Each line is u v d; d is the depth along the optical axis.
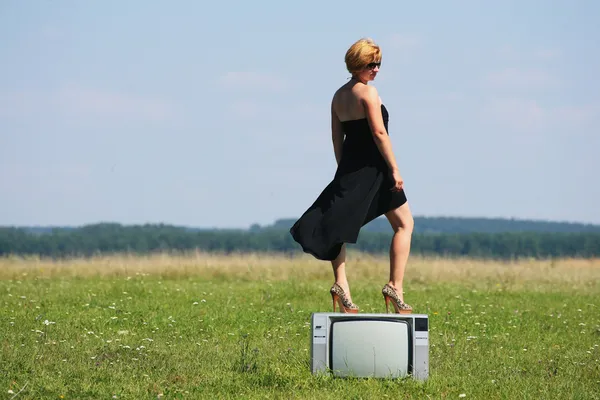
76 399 12.39
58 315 22.53
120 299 27.44
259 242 151.88
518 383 14.09
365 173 14.74
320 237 14.70
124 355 16.19
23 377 13.70
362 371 13.74
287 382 13.59
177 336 19.39
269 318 23.11
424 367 13.77
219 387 13.38
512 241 147.88
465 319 23.89
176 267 45.12
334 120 15.31
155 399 12.44
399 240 15.12
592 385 14.42
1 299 26.66
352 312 15.02
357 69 14.86
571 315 26.25
